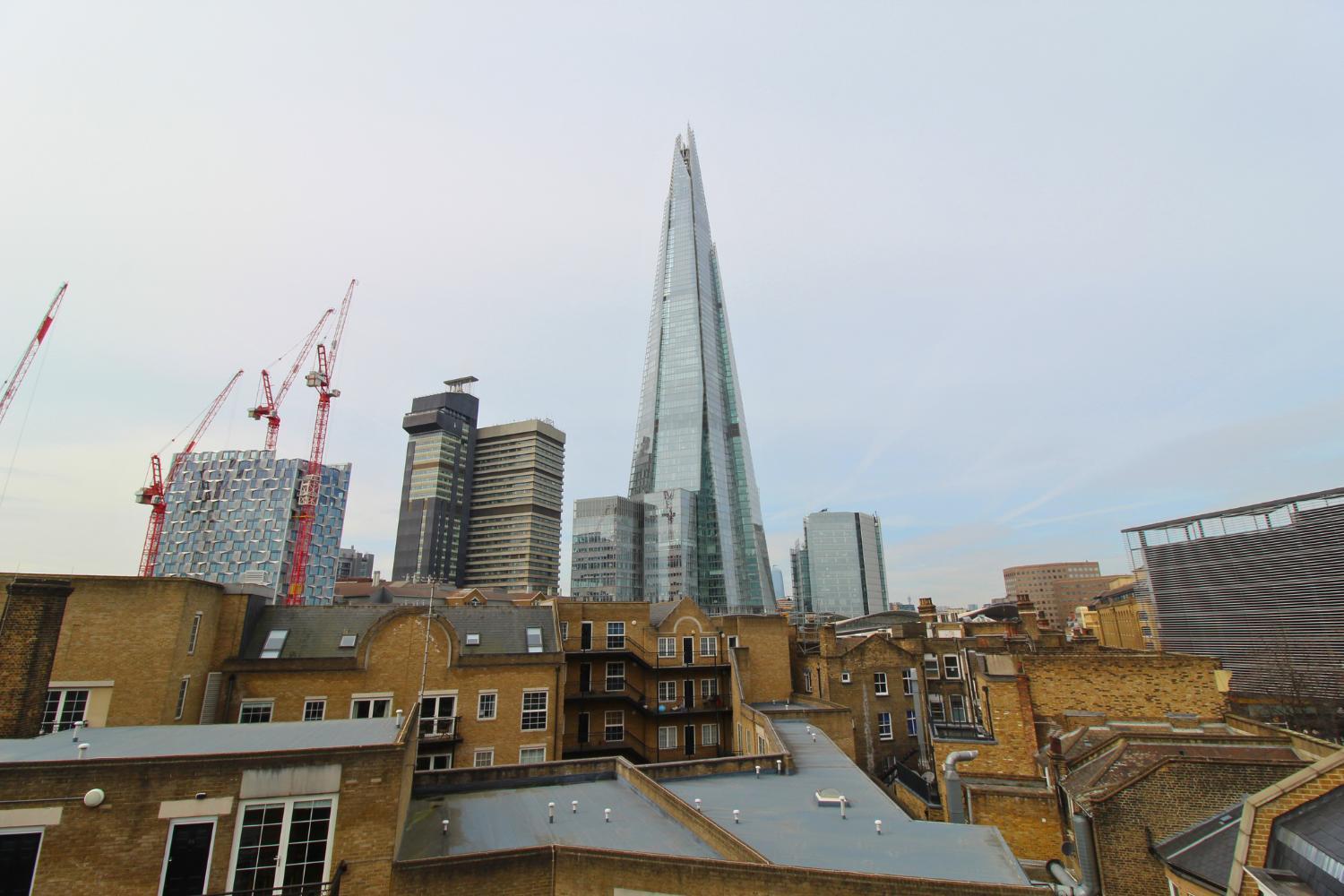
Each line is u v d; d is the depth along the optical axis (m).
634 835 19.05
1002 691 27.50
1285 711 51.53
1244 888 14.39
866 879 14.91
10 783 14.30
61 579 28.89
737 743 47.19
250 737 18.44
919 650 50.19
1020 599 51.69
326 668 35.97
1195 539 87.69
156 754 15.88
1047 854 23.31
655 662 52.09
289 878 15.41
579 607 52.00
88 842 14.40
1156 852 18.70
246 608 36.78
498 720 38.19
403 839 18.50
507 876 16.72
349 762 16.50
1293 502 74.50
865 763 46.34
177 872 14.78
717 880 15.59
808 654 56.19
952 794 24.55
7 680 19.44
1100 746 23.92
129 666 29.06
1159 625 93.06
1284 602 74.06
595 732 49.88
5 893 13.83
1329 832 13.49
